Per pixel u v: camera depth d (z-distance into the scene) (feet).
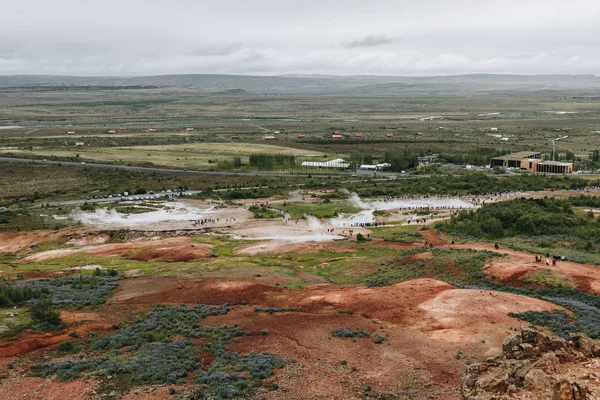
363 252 348.79
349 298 217.56
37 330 191.83
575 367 116.78
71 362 163.32
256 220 484.74
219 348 174.81
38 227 475.31
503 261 258.37
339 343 173.68
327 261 331.98
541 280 226.58
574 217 381.40
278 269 303.89
